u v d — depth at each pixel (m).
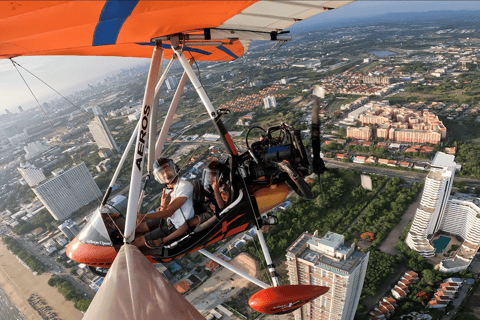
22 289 84.00
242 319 57.16
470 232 64.25
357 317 53.75
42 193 111.94
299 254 43.94
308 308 48.06
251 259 68.88
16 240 110.50
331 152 115.44
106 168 153.88
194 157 130.75
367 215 76.69
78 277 83.12
